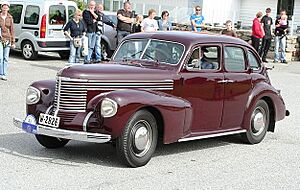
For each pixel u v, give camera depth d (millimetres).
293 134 11148
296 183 7805
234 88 9555
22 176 7383
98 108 7832
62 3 20859
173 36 9227
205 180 7680
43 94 8461
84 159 8383
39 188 6934
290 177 8086
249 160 8938
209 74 9148
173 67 8828
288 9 33812
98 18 19453
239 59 9789
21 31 20781
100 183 7258
